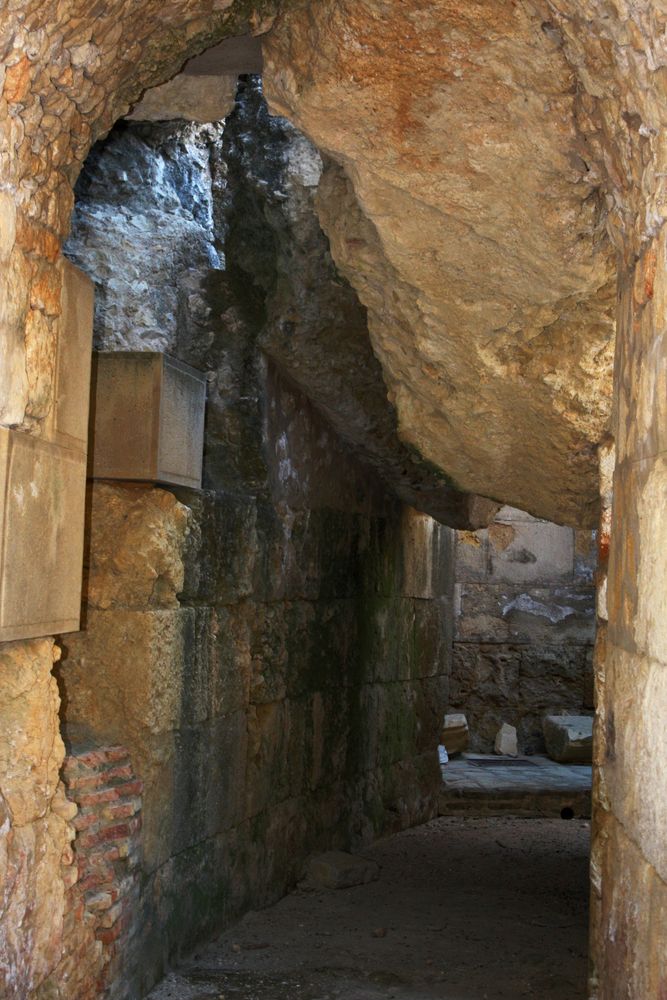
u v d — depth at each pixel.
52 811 3.35
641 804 2.80
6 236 2.80
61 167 3.23
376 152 3.60
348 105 3.50
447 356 4.28
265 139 5.43
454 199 3.61
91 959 3.65
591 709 11.45
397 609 7.92
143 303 5.52
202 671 4.87
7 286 2.81
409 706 8.25
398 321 4.45
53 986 3.33
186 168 6.02
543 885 6.75
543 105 3.21
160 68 3.68
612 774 3.33
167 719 4.45
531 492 5.01
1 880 2.96
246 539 5.39
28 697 3.15
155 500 4.45
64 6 2.77
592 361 4.01
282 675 5.89
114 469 4.38
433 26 3.17
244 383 5.68
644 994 2.73
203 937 4.93
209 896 4.99
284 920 5.54
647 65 2.47
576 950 5.32
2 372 2.78
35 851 3.20
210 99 4.67
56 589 3.23
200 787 4.85
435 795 8.84
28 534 2.99
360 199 3.80
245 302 5.77
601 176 3.25
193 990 4.32
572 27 2.81
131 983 4.05
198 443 4.93
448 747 10.85
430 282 3.96
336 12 3.29
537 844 7.94
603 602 3.80
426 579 8.54
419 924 5.67
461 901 6.23
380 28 3.25
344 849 6.99
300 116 3.69
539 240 3.57
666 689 2.50
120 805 4.00
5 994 2.98
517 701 11.45
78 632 4.34
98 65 3.19
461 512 7.54
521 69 3.16
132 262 5.55
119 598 4.36
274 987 4.45
